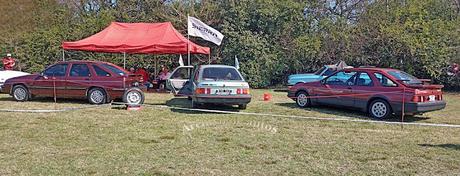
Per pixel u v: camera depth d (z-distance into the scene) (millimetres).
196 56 24359
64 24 26266
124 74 12719
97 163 6027
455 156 6586
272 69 22531
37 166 5840
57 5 31078
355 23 24250
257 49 22531
